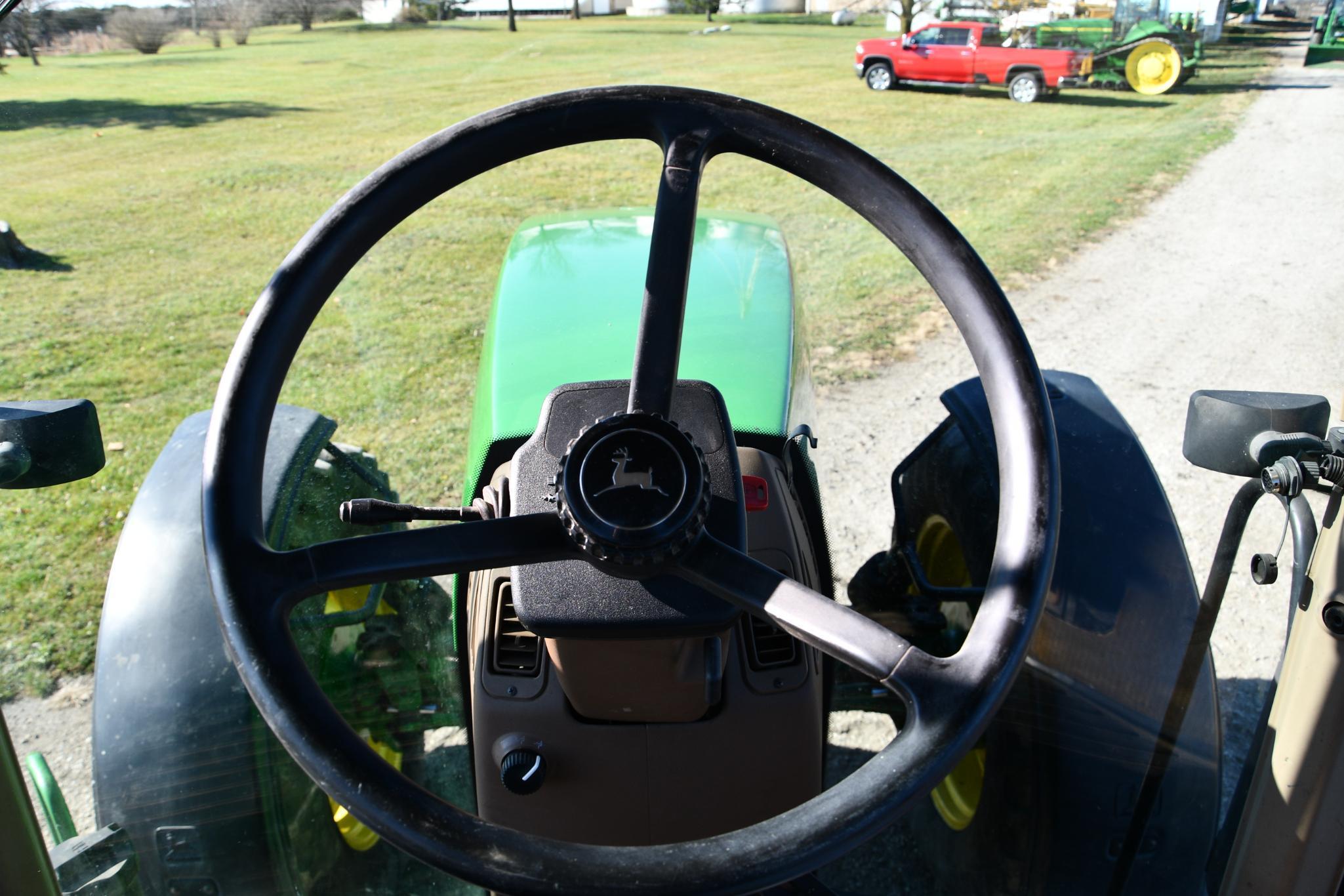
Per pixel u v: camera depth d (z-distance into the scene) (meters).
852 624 0.76
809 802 0.70
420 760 1.60
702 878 0.64
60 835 1.34
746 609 0.79
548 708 1.23
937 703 0.72
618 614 0.88
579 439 0.77
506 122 0.99
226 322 3.84
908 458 1.93
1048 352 2.63
